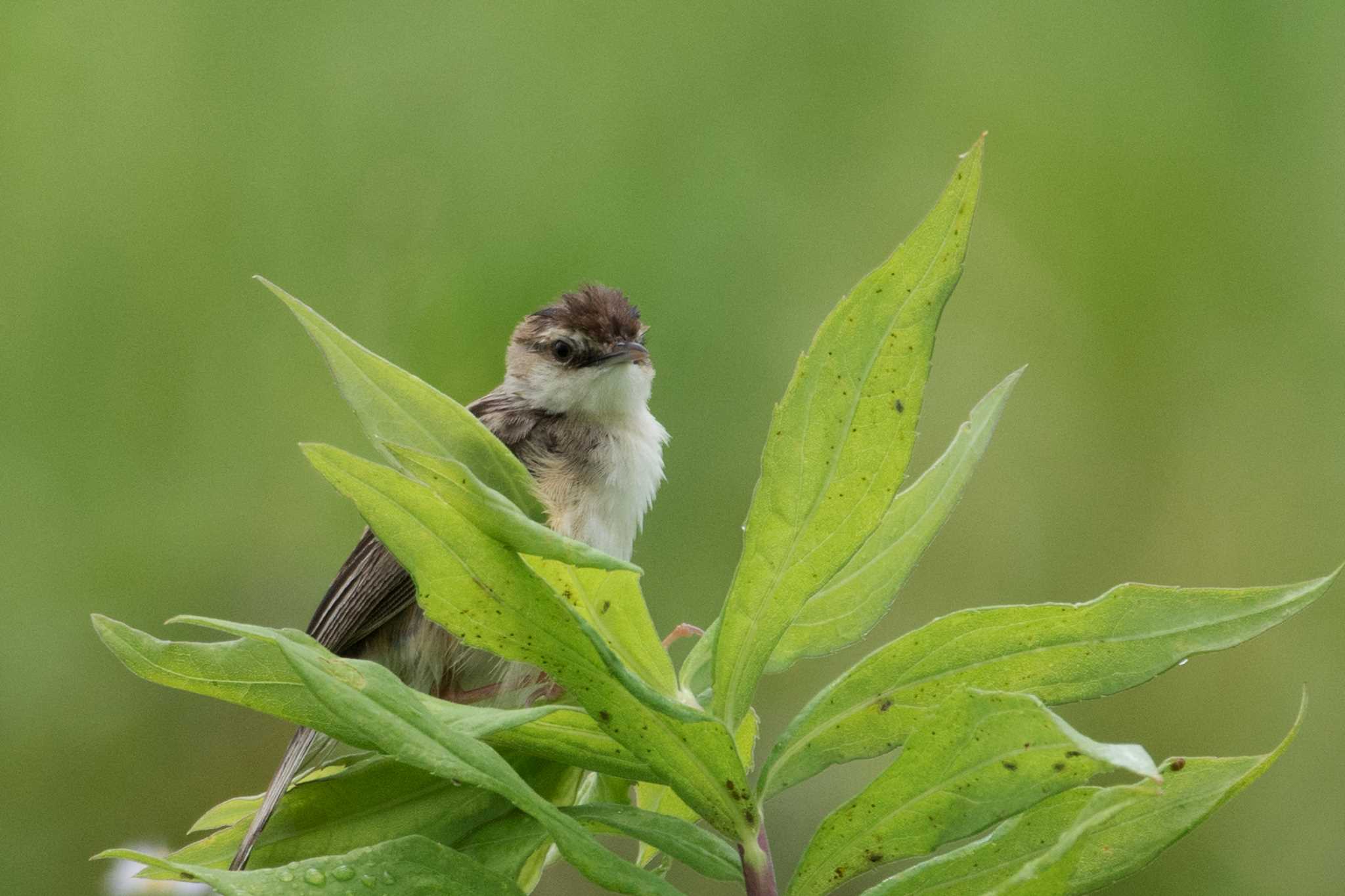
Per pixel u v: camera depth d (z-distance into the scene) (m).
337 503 11.62
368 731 3.66
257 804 5.37
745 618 4.18
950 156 11.78
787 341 11.18
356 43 11.62
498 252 11.15
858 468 4.02
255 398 11.52
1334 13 11.88
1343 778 11.82
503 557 3.89
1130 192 12.06
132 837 11.27
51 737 11.23
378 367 4.21
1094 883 3.96
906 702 4.28
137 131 11.48
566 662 4.00
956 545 12.62
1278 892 11.50
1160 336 12.30
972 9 12.02
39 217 11.26
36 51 11.48
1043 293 12.44
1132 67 11.98
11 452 11.05
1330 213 11.89
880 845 3.91
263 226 11.47
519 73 11.52
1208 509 12.34
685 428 11.04
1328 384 12.08
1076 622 4.20
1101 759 3.12
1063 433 12.45
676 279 11.12
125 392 11.27
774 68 11.73
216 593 11.37
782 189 11.46
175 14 11.63
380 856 3.75
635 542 11.07
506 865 4.48
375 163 11.45
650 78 11.58
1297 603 4.10
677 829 4.35
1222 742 12.07
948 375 12.59
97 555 11.20
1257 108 11.93
